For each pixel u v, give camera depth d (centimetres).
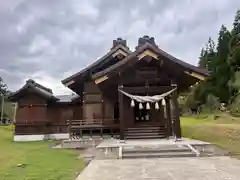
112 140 1569
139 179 708
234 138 1614
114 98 1998
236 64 4772
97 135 1798
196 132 2167
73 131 1716
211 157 1097
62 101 2395
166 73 1638
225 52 5369
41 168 930
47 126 2330
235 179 684
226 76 5019
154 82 1667
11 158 1166
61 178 774
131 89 1599
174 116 1538
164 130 1666
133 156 1116
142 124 1744
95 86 2025
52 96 2342
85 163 1045
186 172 781
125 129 1662
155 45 1733
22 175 817
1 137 2497
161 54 1552
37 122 2286
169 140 1479
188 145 1211
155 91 1605
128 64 1565
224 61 5312
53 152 1379
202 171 792
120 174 781
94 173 805
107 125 1720
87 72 2012
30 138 2256
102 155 1174
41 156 1221
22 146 1733
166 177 722
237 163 937
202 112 5153
